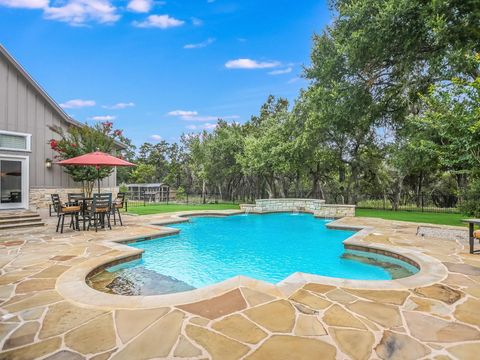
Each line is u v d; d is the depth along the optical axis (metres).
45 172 13.52
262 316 3.18
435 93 9.02
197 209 16.69
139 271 6.00
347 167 22.05
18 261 5.42
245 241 9.08
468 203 9.81
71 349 2.55
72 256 5.79
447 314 3.23
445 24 9.27
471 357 2.42
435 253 6.03
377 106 14.27
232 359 2.39
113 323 3.03
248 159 21.17
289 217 14.70
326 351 2.51
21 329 2.91
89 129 14.15
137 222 10.95
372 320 3.09
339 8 13.32
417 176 20.39
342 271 6.14
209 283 5.41
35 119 13.19
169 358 2.41
